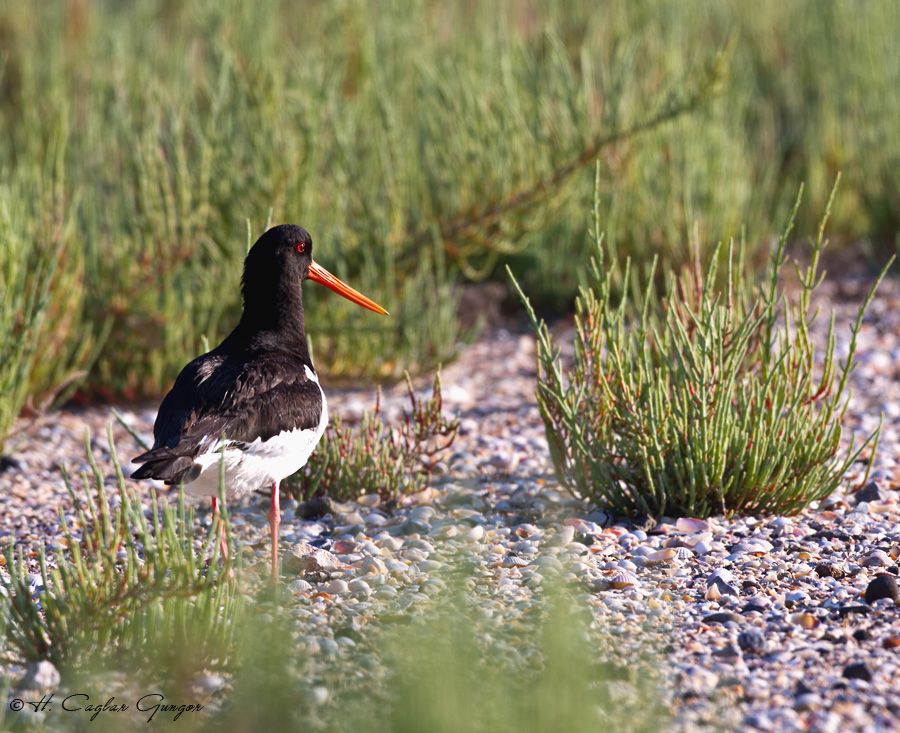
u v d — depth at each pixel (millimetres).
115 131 15484
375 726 6332
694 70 17672
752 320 10266
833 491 10438
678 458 9844
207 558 9281
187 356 14531
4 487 11516
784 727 6359
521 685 6781
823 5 21625
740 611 7984
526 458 12141
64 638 7246
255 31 19000
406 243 15766
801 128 21125
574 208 17531
